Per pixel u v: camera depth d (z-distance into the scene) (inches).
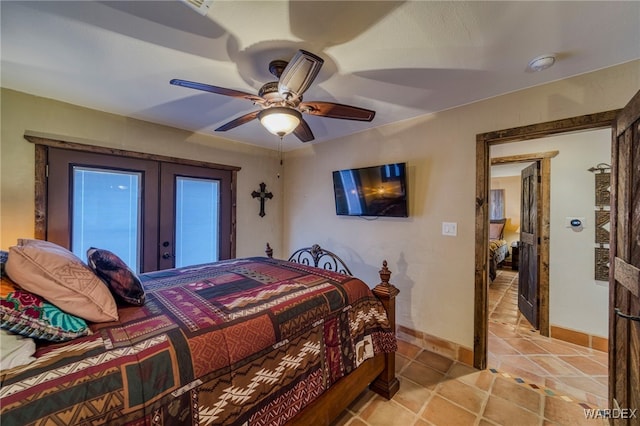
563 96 68.4
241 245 135.3
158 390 33.4
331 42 54.6
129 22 49.3
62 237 85.7
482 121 82.1
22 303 33.9
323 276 71.8
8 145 77.0
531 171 113.6
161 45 56.2
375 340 66.9
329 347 55.7
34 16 47.4
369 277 113.3
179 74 67.9
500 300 148.9
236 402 39.9
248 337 43.9
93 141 90.9
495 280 191.9
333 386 56.7
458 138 87.3
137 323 42.7
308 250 113.0
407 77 68.7
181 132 112.8
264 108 64.7
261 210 142.8
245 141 133.2
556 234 100.6
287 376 47.3
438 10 45.8
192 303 52.1
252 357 43.3
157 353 35.5
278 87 55.4
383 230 108.6
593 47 55.5
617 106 61.5
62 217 85.7
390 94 78.7
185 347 37.8
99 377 30.7
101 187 94.0
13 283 37.0
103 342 36.5
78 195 89.3
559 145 99.1
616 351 57.1
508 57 59.6
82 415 28.1
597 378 77.5
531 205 113.6
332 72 66.2
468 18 47.5
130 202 100.4
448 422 61.4
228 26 50.1
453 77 68.5
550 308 102.4
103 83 73.2
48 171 83.1
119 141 96.4
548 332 102.7
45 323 34.3
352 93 78.1
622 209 54.1
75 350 34.1
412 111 92.0
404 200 98.7
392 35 52.4
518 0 43.4
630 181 50.7
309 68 48.2
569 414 63.6
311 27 50.1
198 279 69.4
